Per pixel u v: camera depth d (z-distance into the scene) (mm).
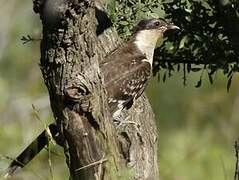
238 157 11719
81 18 10078
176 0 12680
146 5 12922
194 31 12688
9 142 17125
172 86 21750
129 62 13078
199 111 21734
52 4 9938
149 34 13469
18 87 22688
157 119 21688
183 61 13234
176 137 20516
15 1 24250
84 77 10414
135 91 12945
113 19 12969
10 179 13852
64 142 10820
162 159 18594
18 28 23609
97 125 10641
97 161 10711
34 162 16797
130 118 12570
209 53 12727
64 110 10578
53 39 10195
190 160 18906
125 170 10977
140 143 12320
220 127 21500
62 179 17250
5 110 20812
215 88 21844
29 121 19859
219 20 12461
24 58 23203
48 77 10492
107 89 12633
